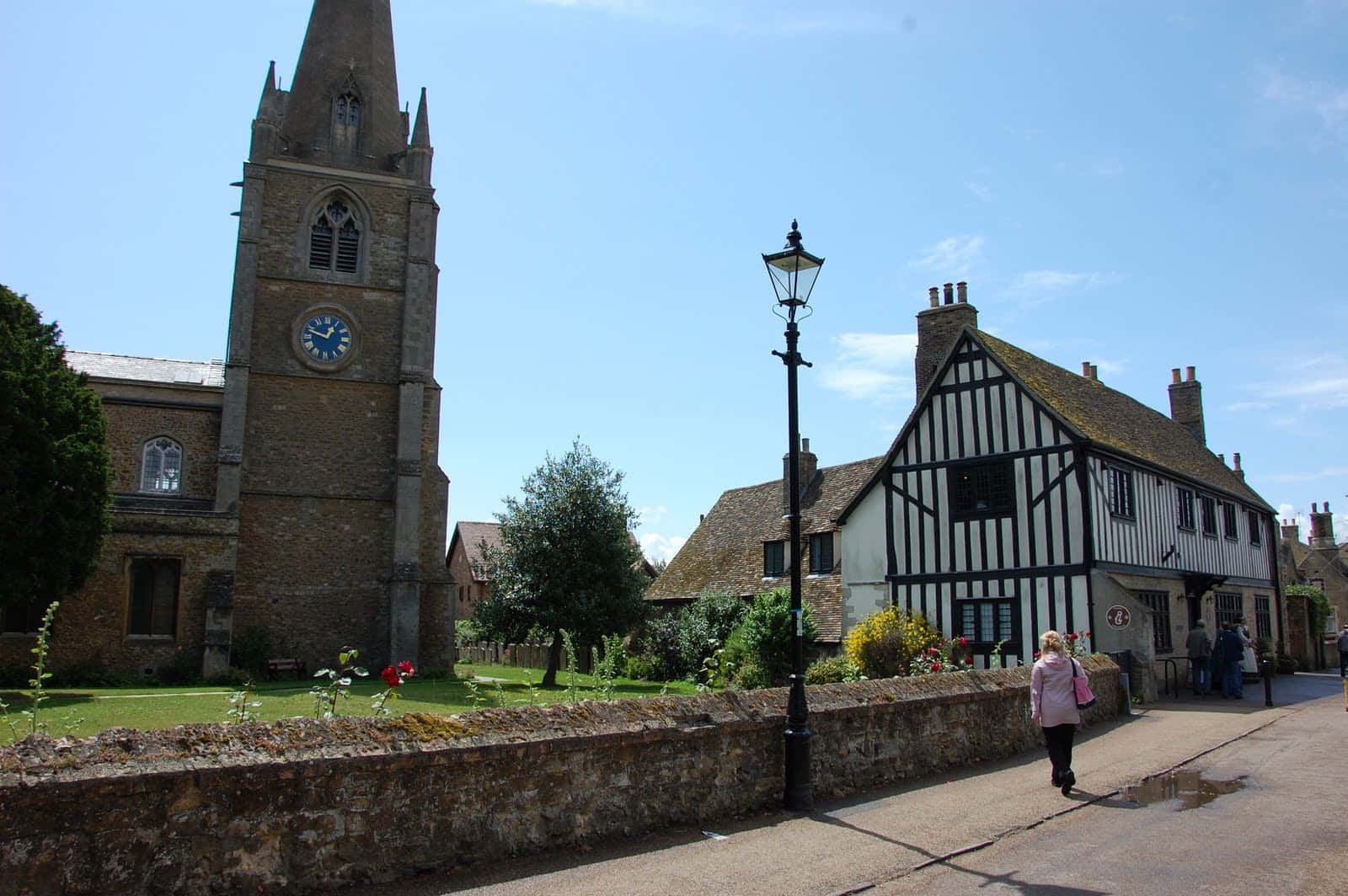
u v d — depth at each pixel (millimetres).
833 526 27844
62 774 4980
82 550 21359
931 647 19469
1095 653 17562
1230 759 11484
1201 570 24984
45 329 22672
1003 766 11031
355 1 32938
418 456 29312
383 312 30359
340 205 30688
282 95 31094
